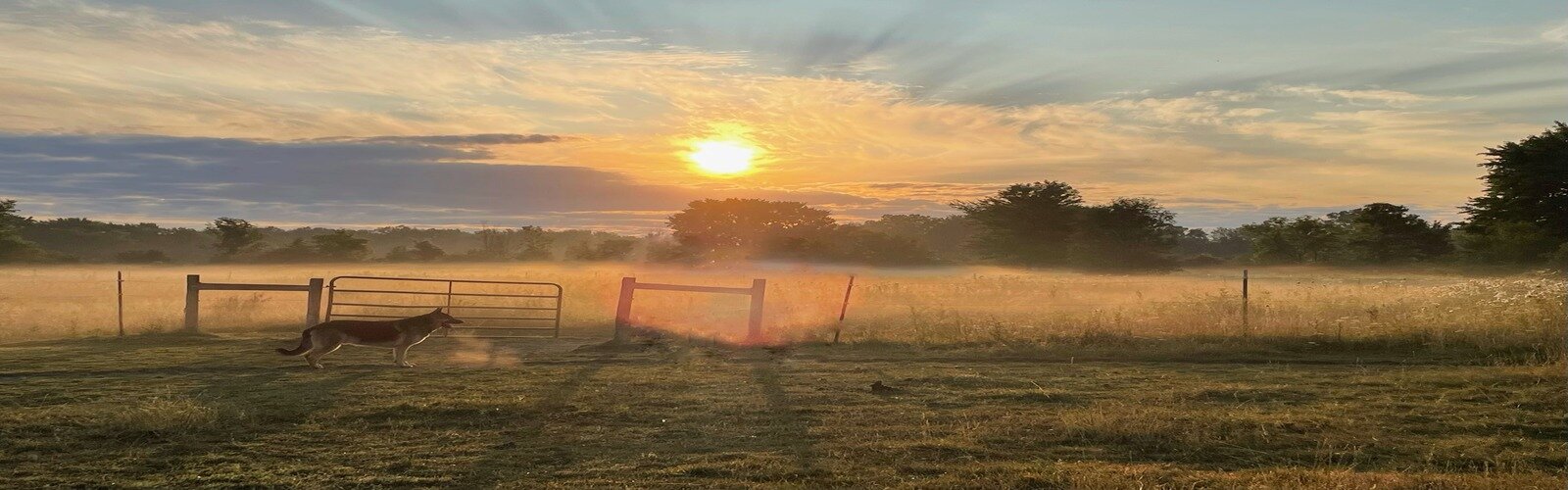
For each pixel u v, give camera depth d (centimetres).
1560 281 2161
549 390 1055
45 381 1119
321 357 1361
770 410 948
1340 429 842
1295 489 649
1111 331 1555
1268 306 1877
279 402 970
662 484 679
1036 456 759
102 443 786
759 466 729
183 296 2823
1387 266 7144
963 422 884
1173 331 1595
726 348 1484
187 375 1173
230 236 9294
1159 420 854
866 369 1238
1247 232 9681
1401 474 687
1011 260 8300
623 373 1192
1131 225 7888
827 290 2994
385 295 2855
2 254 7438
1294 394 1031
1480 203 6081
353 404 961
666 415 921
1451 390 1033
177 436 812
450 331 1817
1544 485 650
